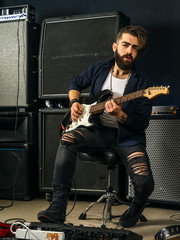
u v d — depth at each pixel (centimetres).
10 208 241
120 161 192
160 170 237
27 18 278
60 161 171
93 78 202
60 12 324
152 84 194
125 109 186
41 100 298
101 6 312
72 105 190
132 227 191
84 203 259
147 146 241
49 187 270
